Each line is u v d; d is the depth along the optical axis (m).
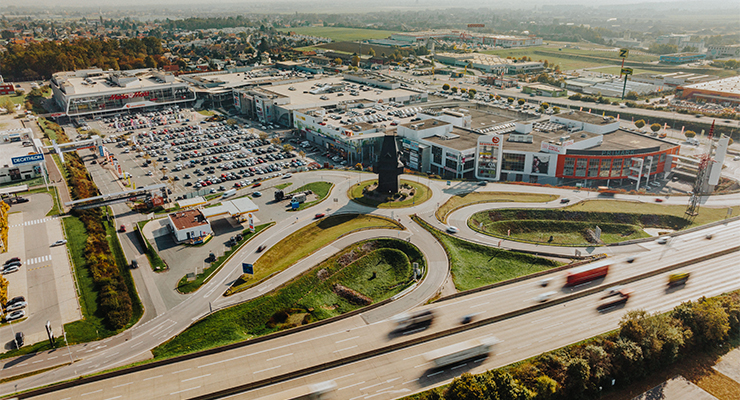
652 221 177.88
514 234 171.62
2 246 148.62
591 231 172.00
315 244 155.12
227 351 106.75
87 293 127.62
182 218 165.50
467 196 193.00
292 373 99.00
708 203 192.12
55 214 174.62
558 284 133.25
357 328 114.31
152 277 137.75
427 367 101.25
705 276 138.38
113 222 173.38
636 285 133.75
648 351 104.06
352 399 92.69
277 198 190.88
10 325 114.88
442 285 133.50
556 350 105.38
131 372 100.38
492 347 107.44
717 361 110.62
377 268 147.62
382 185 193.00
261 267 143.25
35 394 94.19
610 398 99.88
